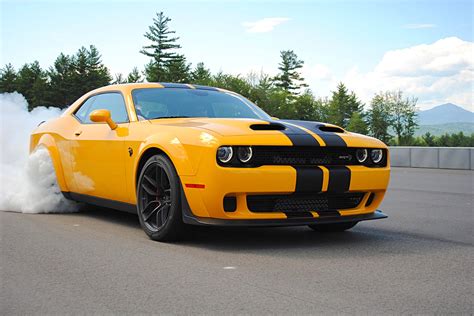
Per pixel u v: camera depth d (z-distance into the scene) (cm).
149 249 366
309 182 368
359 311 234
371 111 9750
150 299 252
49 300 251
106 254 349
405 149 1709
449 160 1583
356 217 402
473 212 584
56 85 9044
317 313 231
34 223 479
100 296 257
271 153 366
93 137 483
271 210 375
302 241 404
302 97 10275
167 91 485
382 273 303
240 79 9862
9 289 269
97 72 9075
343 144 387
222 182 353
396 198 732
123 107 473
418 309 238
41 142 568
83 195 514
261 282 281
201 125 391
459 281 286
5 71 9656
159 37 8288
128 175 434
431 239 416
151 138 405
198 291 264
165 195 393
